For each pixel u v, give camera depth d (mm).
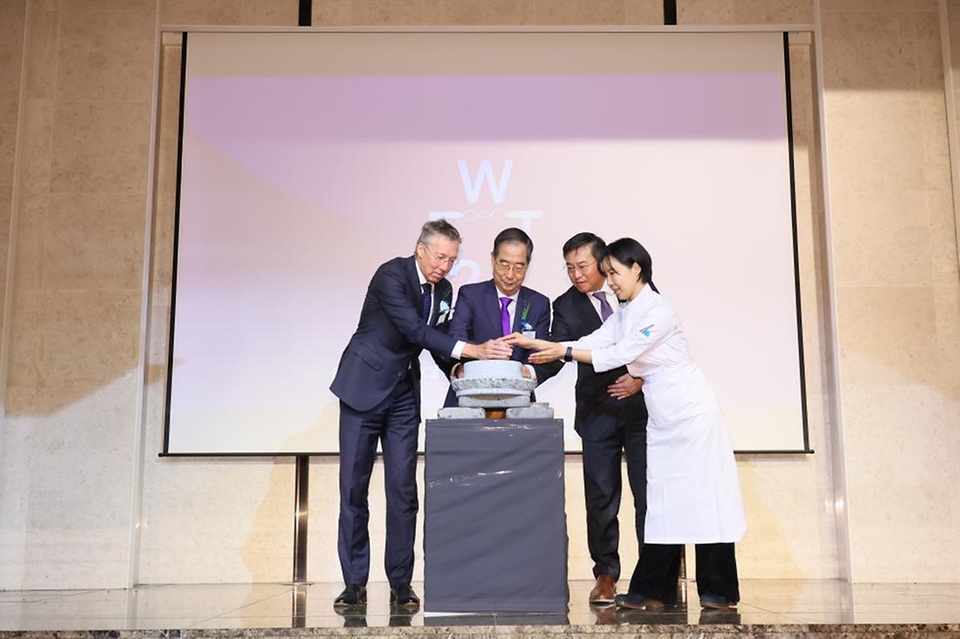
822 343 5129
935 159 5113
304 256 5078
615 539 3836
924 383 4941
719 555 3500
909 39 5203
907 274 5016
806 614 3320
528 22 5277
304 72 5207
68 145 5062
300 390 4996
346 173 5141
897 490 4863
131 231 5008
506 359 3609
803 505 5012
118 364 4918
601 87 5215
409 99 5203
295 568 4938
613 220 5117
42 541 4785
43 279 4973
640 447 3836
